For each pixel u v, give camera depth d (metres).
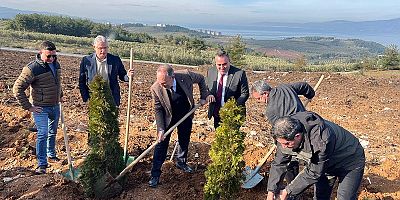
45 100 6.68
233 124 5.59
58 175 6.67
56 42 46.06
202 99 6.47
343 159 4.95
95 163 6.05
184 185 6.58
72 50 35.66
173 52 41.50
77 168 7.08
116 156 6.15
